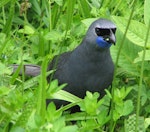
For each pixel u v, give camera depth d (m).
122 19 10.48
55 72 10.30
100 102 8.05
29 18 13.13
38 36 11.62
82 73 10.03
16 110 7.99
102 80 10.16
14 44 11.43
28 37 11.62
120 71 10.93
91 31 10.05
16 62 10.70
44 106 7.83
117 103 8.27
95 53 9.98
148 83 10.74
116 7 12.39
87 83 10.07
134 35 10.36
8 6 13.02
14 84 10.19
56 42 11.61
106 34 10.01
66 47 11.35
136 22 10.40
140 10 12.44
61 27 12.04
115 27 10.12
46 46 11.62
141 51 10.37
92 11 12.10
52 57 11.03
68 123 9.73
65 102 9.88
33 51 11.57
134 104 10.41
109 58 10.14
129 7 12.81
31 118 7.27
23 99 7.94
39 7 12.95
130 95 10.59
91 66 10.01
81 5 12.29
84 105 8.09
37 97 8.07
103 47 9.95
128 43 10.91
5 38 10.92
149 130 9.54
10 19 11.52
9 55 10.67
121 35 10.96
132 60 10.85
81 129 7.90
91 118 8.22
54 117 7.50
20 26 13.01
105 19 10.23
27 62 11.33
